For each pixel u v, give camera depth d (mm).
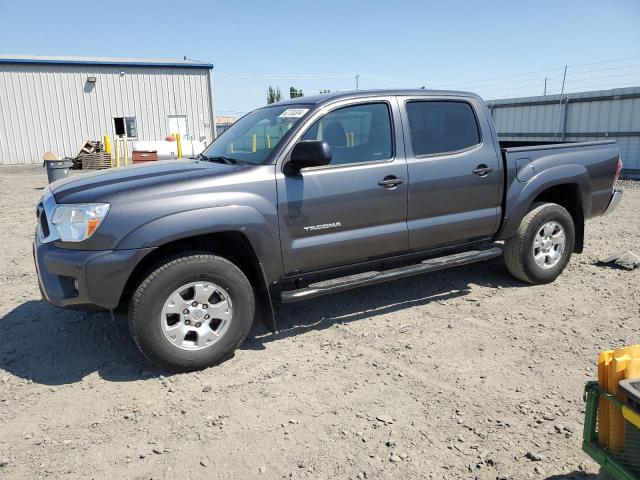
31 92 26828
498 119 20703
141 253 3572
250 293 3973
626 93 16047
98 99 28156
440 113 4969
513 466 2771
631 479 2094
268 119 4703
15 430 3178
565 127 17984
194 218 3709
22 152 27125
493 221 5242
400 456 2869
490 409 3314
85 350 4273
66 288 3650
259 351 4211
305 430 3125
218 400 3473
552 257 5688
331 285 4297
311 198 4188
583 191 5727
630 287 5648
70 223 3578
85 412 3361
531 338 4383
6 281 6125
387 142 4641
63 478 2740
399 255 4824
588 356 4047
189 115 30391
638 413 2035
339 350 4211
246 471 2775
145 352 3682
